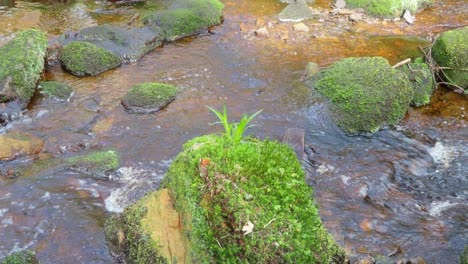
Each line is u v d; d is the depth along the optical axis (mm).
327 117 1839
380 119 1828
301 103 1921
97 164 1564
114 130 1763
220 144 1137
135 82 2037
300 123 1835
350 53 2258
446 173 1634
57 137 1715
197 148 1161
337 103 1864
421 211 1472
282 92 1986
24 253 1232
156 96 1894
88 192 1479
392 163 1664
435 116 1904
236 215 974
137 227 1190
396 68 2053
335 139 1772
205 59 2207
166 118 1829
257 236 954
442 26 2525
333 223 1399
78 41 2186
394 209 1473
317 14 2607
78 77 2057
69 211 1404
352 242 1335
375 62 2008
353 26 2504
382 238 1360
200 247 1000
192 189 1069
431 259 1297
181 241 1084
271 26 2479
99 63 2092
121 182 1527
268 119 1844
